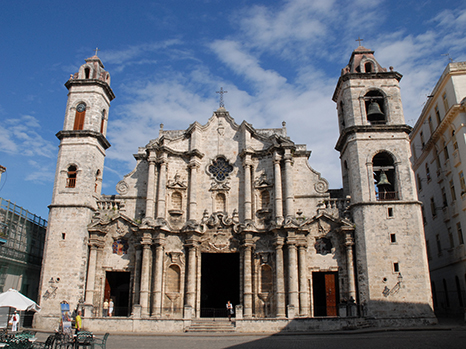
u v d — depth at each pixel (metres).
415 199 41.28
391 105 45.06
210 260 51.19
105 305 41.12
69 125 46.56
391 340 28.66
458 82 44.56
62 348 25.88
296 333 33.50
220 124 48.94
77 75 49.06
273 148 45.44
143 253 42.28
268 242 42.97
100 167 47.59
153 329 36.28
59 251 41.78
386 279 39.00
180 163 47.28
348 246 41.06
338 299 41.22
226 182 46.62
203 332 35.31
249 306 40.78
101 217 44.62
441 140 48.38
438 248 51.12
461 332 31.70
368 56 47.91
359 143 43.56
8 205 45.72
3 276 44.28
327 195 44.97
